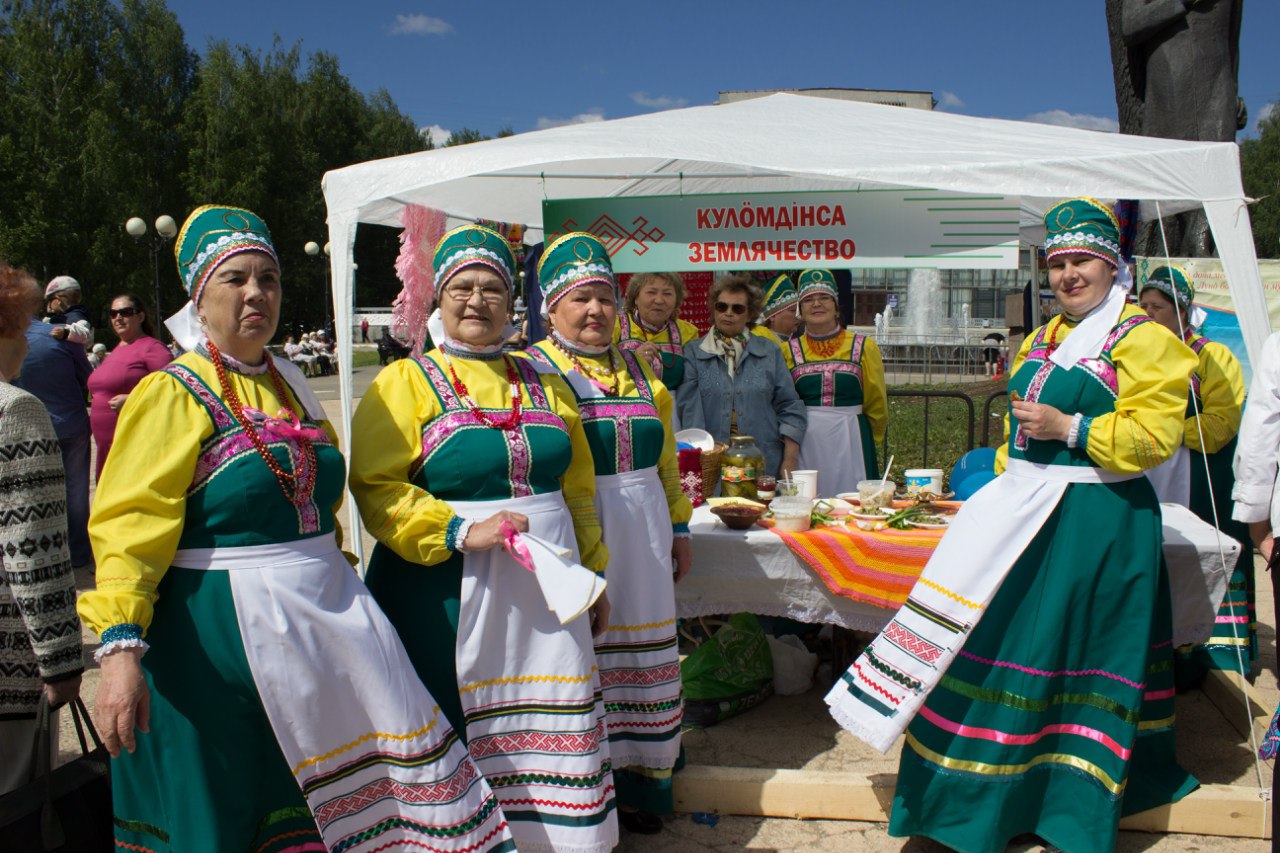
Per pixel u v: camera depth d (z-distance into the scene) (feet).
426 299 18.35
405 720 7.57
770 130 14.16
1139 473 9.67
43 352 20.57
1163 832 10.34
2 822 7.31
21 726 7.78
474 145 13.84
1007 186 11.73
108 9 157.07
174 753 7.13
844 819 10.85
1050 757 9.78
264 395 7.53
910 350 77.46
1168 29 24.12
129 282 134.62
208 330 7.43
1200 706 13.85
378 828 7.62
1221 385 14.32
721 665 13.52
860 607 12.09
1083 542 9.46
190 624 7.09
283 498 7.29
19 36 146.41
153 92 159.43
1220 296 23.88
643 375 10.75
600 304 10.22
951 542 9.89
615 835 8.96
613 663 10.34
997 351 73.20
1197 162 12.01
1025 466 9.87
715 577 12.37
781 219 13.97
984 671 9.71
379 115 202.90
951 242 13.61
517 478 8.67
